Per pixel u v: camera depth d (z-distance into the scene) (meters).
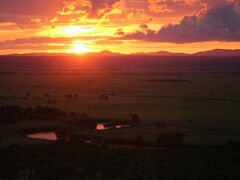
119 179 28.41
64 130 67.38
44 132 67.94
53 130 69.75
